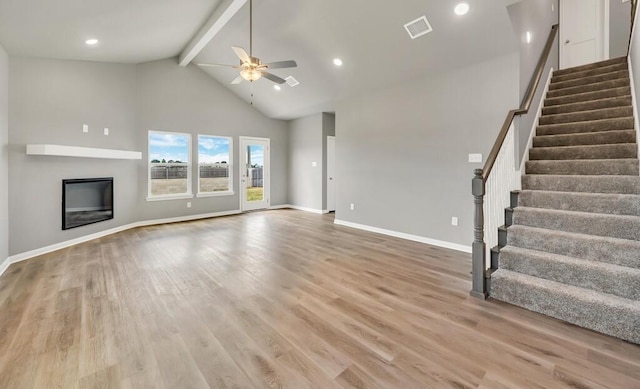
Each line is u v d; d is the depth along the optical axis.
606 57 5.48
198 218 6.96
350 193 5.98
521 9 3.49
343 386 1.62
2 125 3.56
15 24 3.07
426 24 3.72
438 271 3.40
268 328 2.21
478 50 3.82
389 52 4.38
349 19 4.07
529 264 2.59
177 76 6.49
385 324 2.26
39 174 4.08
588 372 1.71
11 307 2.53
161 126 6.27
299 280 3.13
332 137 7.90
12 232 3.75
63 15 3.15
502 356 1.87
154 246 4.49
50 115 4.25
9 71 3.74
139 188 6.05
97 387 1.61
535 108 4.00
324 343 2.02
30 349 1.94
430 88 4.55
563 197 2.88
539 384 1.62
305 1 4.02
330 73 5.39
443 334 2.12
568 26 5.84
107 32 3.95
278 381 1.67
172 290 2.88
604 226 2.51
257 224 6.26
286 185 8.80
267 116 8.19
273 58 5.52
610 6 5.42
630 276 2.12
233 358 1.87
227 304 2.59
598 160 3.07
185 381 1.67
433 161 4.56
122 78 5.52
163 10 3.89
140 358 1.86
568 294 2.23
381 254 4.07
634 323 1.97
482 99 3.98
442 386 1.62
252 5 4.32
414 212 4.85
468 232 4.20
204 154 7.10
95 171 5.00
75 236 4.62
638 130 3.03
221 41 5.57
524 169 3.52
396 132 5.07
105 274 3.31
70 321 2.30
